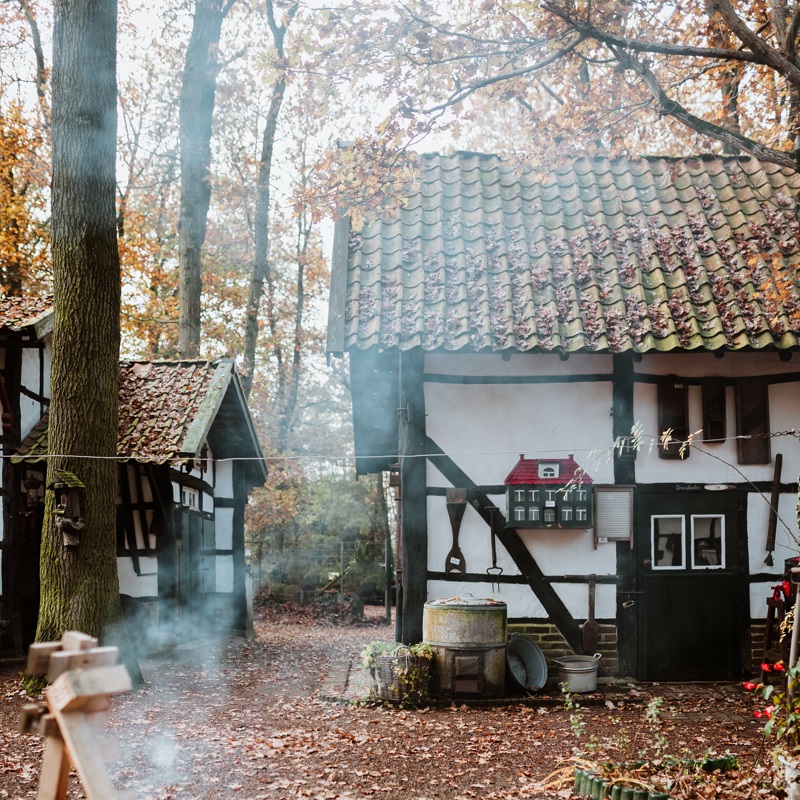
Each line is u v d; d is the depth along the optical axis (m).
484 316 9.62
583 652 9.62
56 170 9.56
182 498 14.20
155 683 10.25
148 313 23.38
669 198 11.37
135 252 22.25
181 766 6.61
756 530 9.84
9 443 12.31
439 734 7.61
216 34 16.59
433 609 9.09
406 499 9.70
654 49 7.53
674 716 8.22
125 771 6.45
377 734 7.59
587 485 9.61
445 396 9.87
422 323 9.58
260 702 9.26
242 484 16.56
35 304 13.26
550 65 8.84
